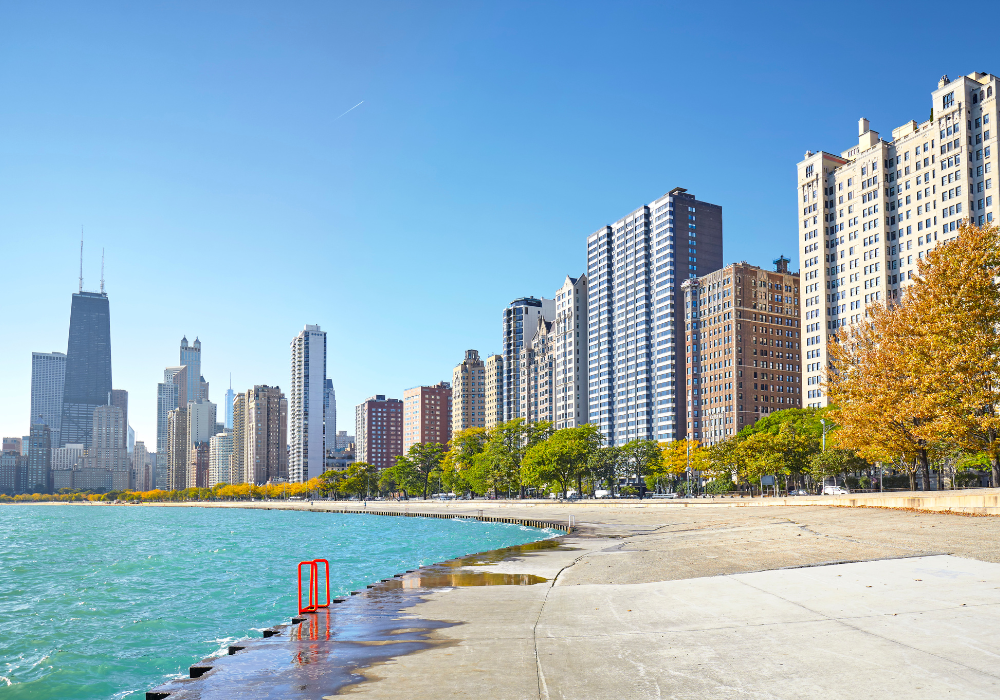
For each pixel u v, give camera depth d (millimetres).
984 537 28797
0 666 28109
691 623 16578
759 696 10672
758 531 43281
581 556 37812
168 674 26312
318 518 182625
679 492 189250
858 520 44031
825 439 123562
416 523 126688
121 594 47062
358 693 12328
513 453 186750
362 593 26203
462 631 17625
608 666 12992
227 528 144250
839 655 12625
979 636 13156
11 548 93812
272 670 14594
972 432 51531
